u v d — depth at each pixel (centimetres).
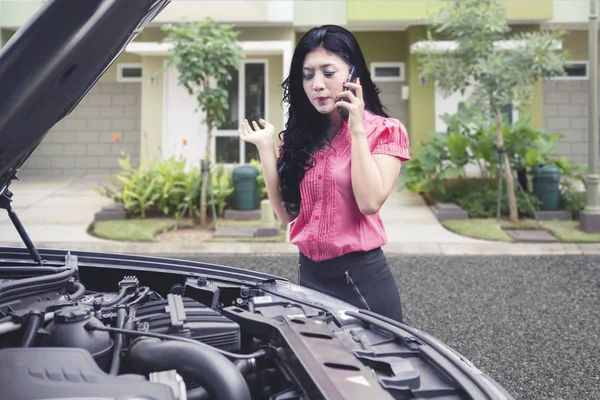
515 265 711
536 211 999
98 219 979
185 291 245
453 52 1036
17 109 143
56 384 137
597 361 401
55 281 208
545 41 930
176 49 950
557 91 1477
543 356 411
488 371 383
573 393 349
